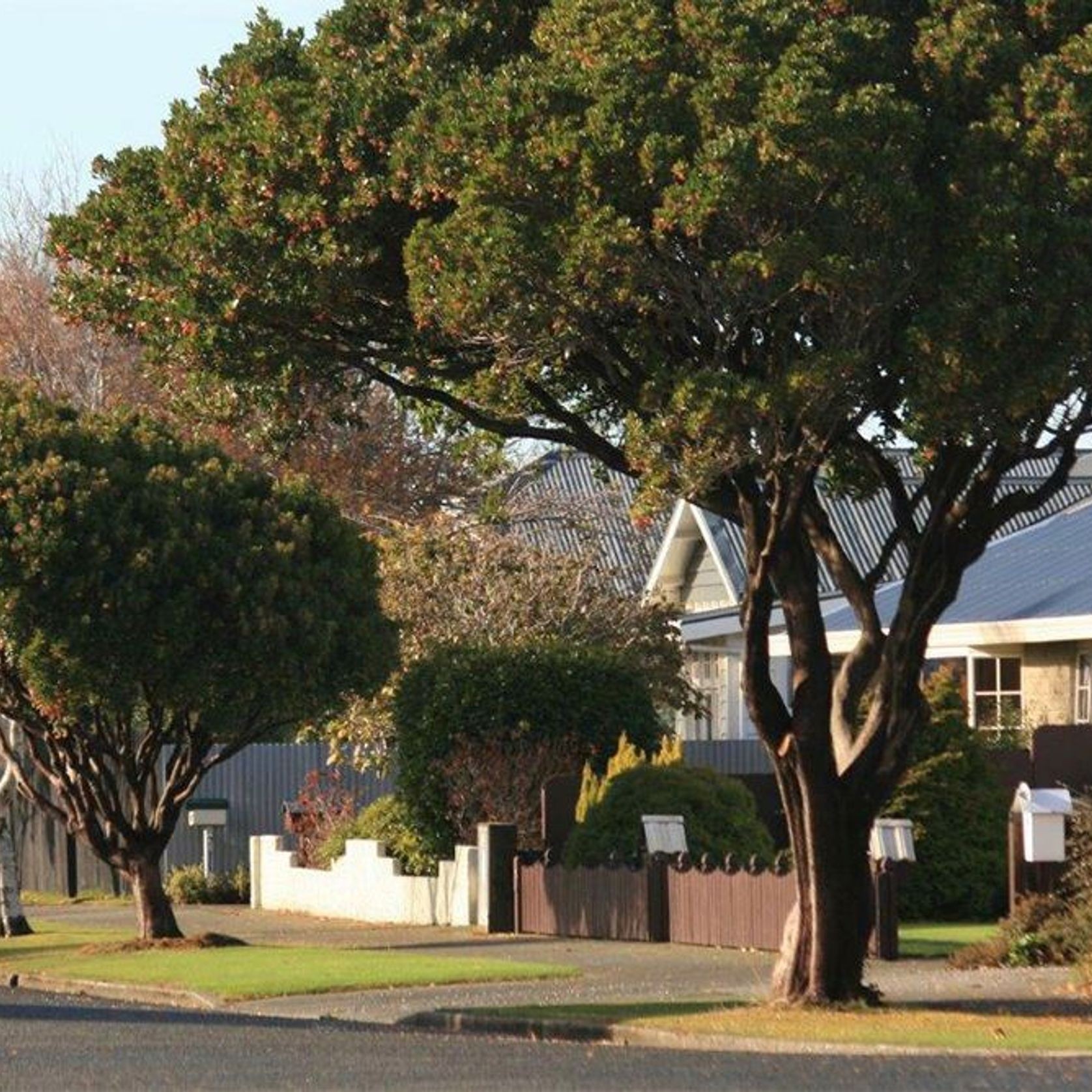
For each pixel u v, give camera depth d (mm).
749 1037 45719
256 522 72562
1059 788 69688
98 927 83812
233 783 103062
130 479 70562
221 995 58719
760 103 43219
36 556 68125
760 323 46031
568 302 44562
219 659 70688
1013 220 43125
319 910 87500
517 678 82250
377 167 46875
